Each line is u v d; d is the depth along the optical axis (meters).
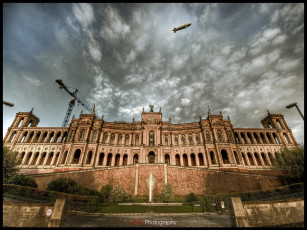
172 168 35.34
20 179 24.31
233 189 31.86
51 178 31.88
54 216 11.43
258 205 13.74
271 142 56.94
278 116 59.50
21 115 58.19
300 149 30.84
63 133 55.38
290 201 14.62
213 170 34.28
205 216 17.00
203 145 51.69
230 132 53.38
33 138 53.72
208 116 56.25
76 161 50.09
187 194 32.19
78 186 25.48
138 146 52.25
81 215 16.95
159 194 32.12
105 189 29.44
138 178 34.19
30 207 12.98
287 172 31.73
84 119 53.94
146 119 58.16
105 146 51.44
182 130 56.28
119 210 20.12
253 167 48.56
